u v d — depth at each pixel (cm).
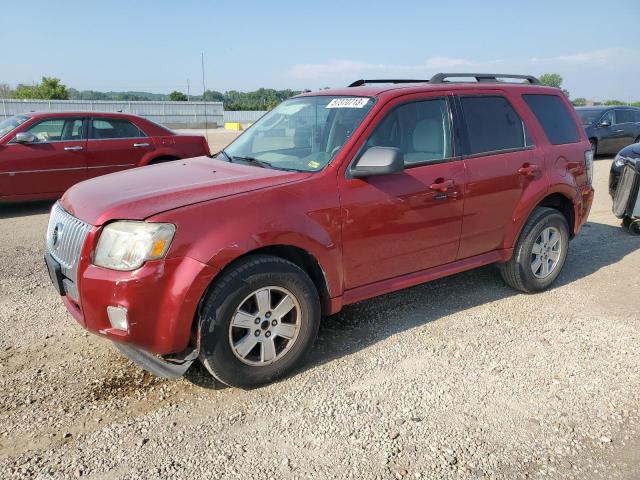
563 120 528
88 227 313
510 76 519
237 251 316
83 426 305
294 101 477
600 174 1310
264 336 340
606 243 688
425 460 279
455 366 374
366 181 377
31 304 477
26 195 863
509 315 460
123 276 298
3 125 908
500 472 270
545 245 504
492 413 319
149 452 284
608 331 430
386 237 390
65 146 884
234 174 370
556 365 376
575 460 280
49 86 5278
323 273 363
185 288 304
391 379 356
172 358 335
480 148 448
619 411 322
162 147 980
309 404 328
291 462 277
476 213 443
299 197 348
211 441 293
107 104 3775
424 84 447
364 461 278
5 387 343
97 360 379
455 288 523
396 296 501
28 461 276
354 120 393
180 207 313
